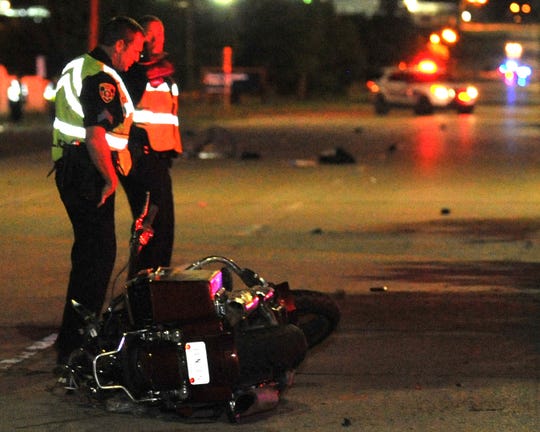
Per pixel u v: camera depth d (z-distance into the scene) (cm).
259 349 1745
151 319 1730
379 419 1795
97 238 1973
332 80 18325
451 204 4912
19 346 2272
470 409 1847
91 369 1795
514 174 6222
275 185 5712
